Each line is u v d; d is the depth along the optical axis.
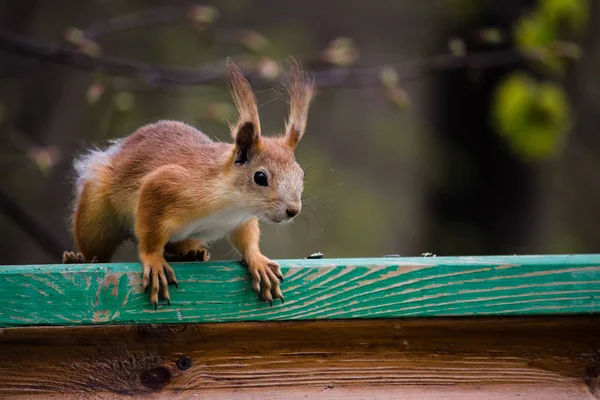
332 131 21.92
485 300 6.68
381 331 6.73
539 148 11.66
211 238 7.93
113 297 6.45
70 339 6.46
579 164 19.28
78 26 18.66
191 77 12.26
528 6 16.50
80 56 11.96
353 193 20.34
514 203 18.11
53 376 6.43
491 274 6.69
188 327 6.56
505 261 6.76
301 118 8.08
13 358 6.41
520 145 11.70
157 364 6.51
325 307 6.61
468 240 18.27
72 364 6.45
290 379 6.61
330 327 6.67
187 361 6.54
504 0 16.69
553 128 11.59
